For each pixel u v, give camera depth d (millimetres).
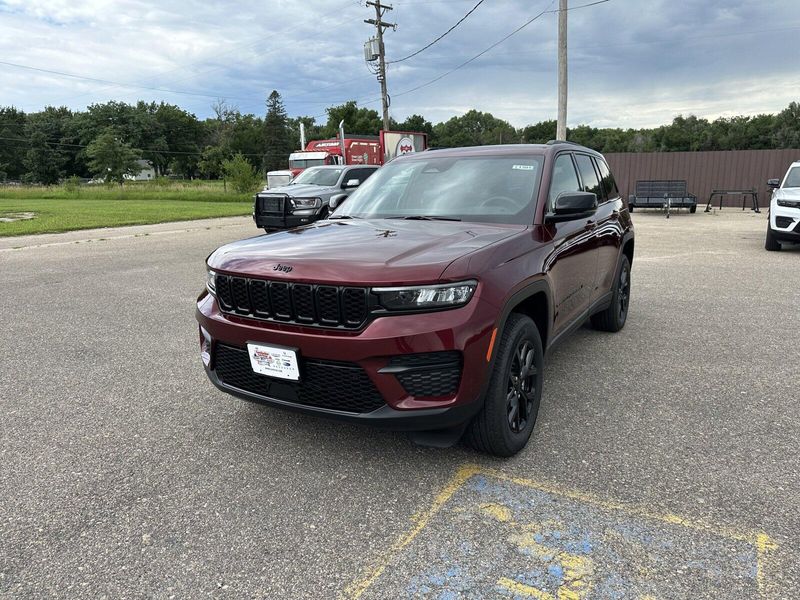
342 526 2459
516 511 2543
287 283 2668
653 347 4953
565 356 4723
